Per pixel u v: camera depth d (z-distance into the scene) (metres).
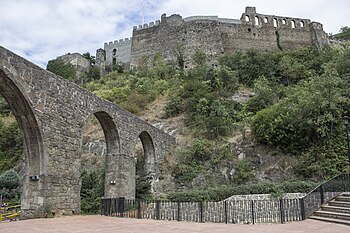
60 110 14.54
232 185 22.91
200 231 10.16
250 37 56.38
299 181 20.72
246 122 29.86
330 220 12.36
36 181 13.09
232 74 40.31
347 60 33.59
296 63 41.62
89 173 24.44
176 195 18.62
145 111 37.12
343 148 23.30
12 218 15.98
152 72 48.31
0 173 32.41
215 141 28.09
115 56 62.59
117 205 15.30
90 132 33.28
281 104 27.59
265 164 24.86
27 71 12.74
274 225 12.07
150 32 58.12
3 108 42.78
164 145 27.27
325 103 23.59
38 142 13.22
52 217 13.12
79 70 58.56
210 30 54.50
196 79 38.41
